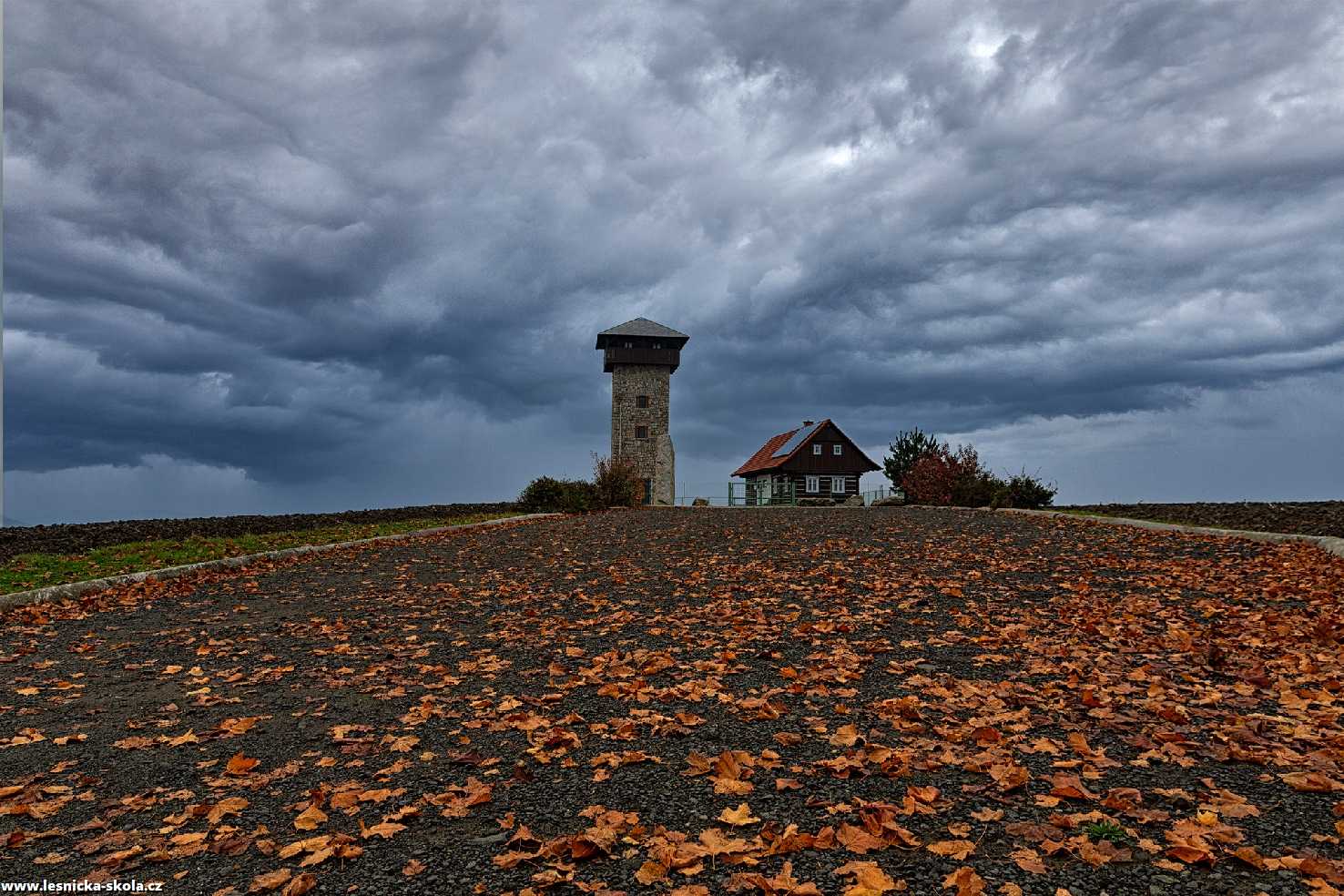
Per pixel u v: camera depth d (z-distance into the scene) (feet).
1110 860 9.00
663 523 56.03
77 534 47.14
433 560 38.58
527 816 10.79
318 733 14.98
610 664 19.11
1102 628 21.53
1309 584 25.63
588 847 9.50
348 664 20.20
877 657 19.43
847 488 151.33
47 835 10.80
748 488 178.19
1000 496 68.74
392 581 32.83
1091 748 12.87
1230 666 17.76
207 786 12.49
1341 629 20.24
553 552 40.93
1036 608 24.64
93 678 19.20
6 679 19.10
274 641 22.81
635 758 12.68
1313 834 9.59
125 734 15.19
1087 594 26.61
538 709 15.87
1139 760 12.18
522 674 18.79
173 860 9.96
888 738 13.52
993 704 15.14
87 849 10.32
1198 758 12.37
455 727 15.06
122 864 9.90
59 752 14.21
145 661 20.79
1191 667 17.75
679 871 9.04
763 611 25.11
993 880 8.64
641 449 140.67
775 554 37.63
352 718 15.83
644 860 9.38
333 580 33.12
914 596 26.61
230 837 10.56
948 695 15.90
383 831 10.37
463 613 26.45
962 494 76.28
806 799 11.02
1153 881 8.58
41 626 24.79
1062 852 9.27
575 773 12.32
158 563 35.50
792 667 18.53
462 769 12.74
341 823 10.87
